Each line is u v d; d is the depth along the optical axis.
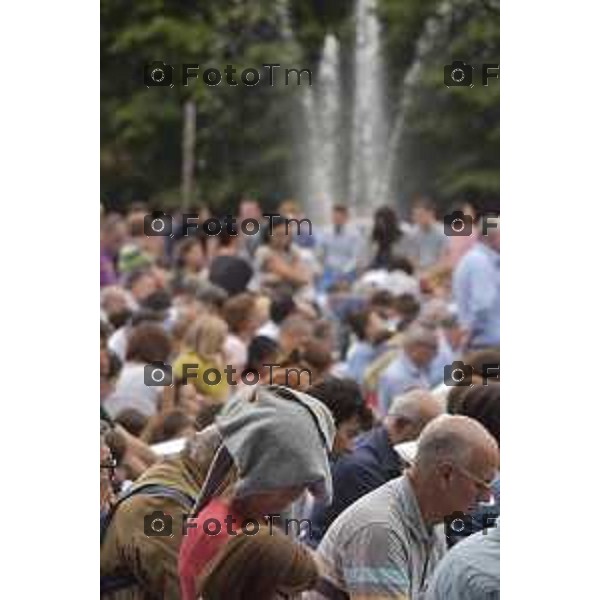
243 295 20.66
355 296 22.19
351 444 12.25
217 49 22.08
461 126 21.59
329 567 11.27
